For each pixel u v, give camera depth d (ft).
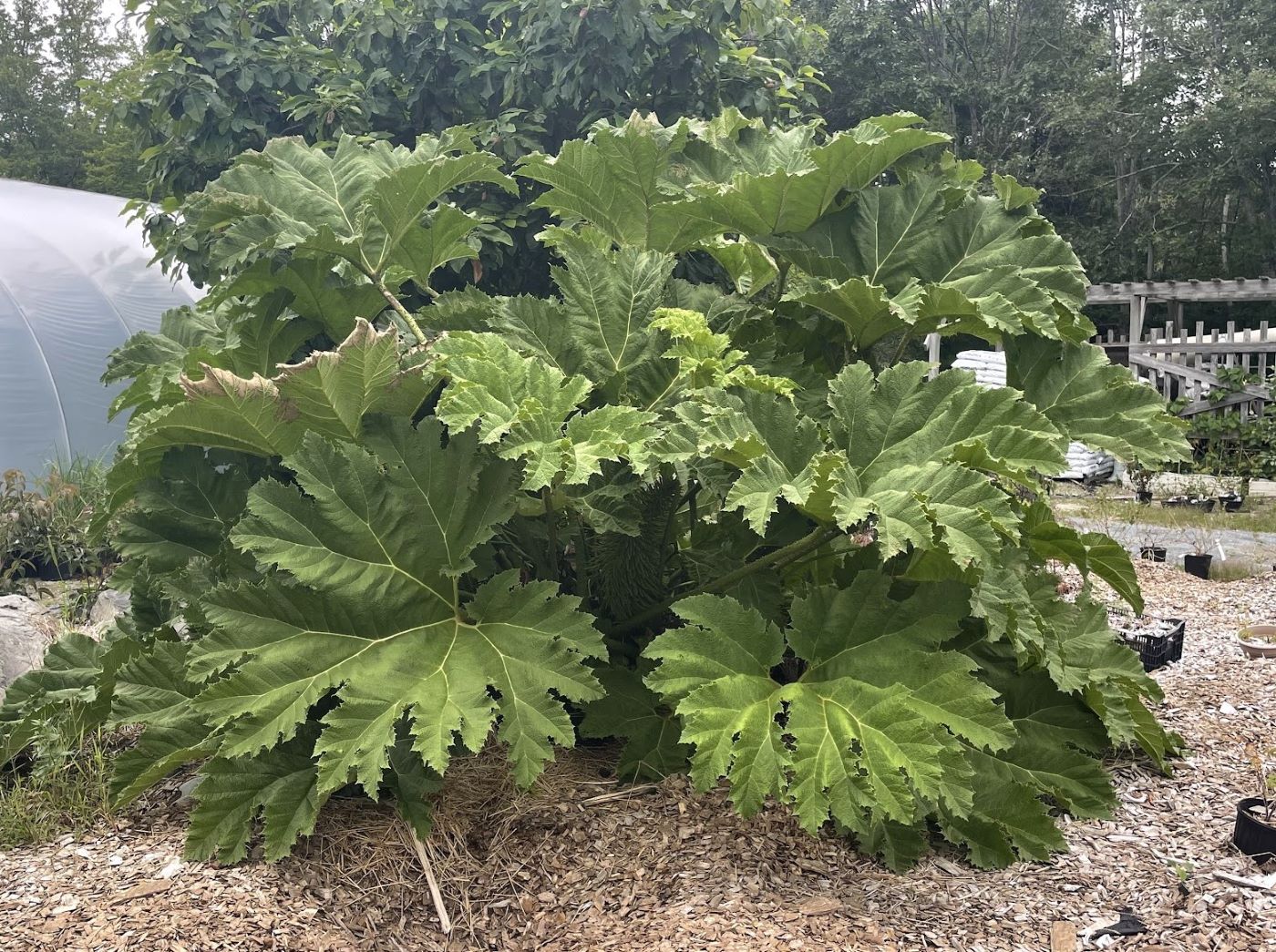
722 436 10.02
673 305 13.05
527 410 10.15
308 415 10.82
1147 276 94.17
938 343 53.67
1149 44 102.89
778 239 12.92
